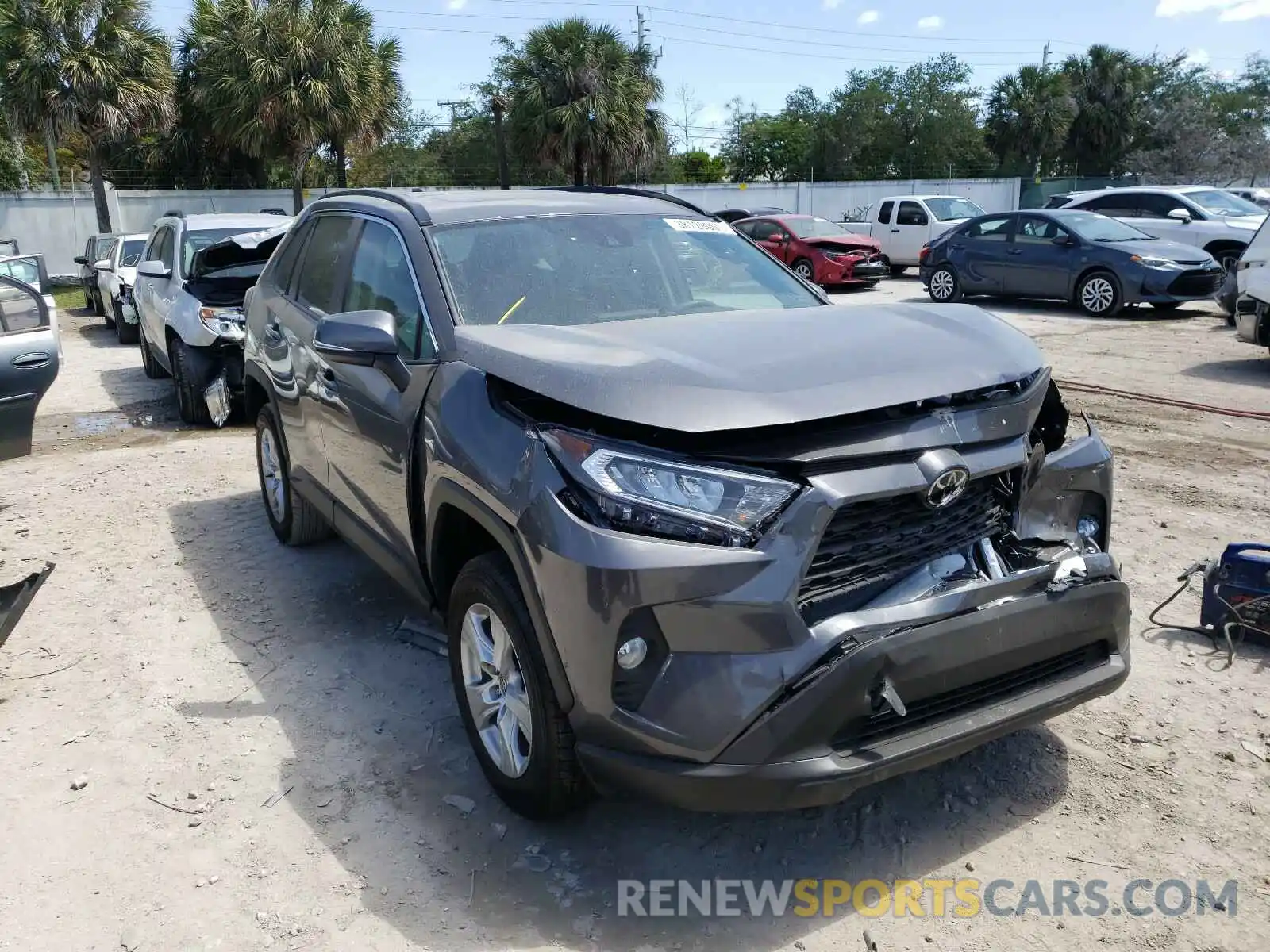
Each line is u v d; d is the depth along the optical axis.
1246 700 3.66
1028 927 2.62
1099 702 3.69
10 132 30.47
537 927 2.66
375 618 4.62
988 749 3.41
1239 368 10.05
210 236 9.79
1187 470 6.48
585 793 2.88
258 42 27.86
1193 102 50.91
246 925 2.69
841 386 2.60
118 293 14.69
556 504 2.58
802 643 2.43
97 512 6.33
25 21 25.86
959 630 2.55
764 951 2.56
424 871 2.88
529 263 3.71
